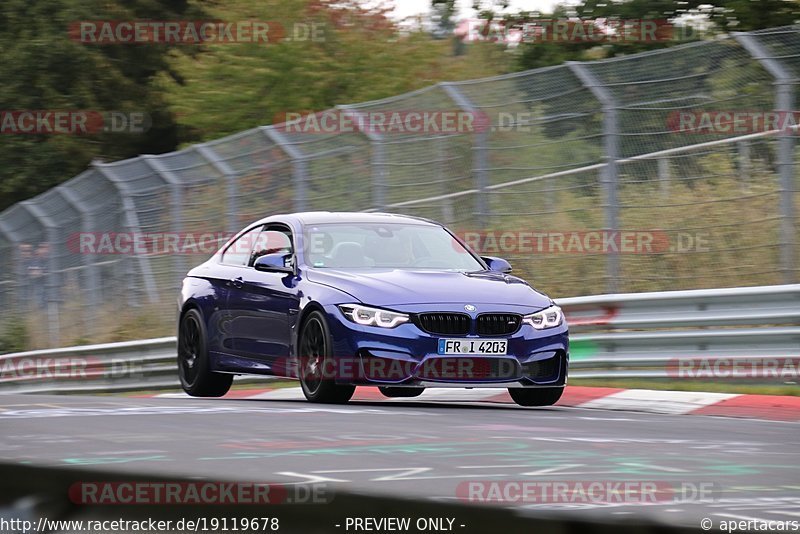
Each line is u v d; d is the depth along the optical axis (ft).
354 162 169.37
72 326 234.79
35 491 30.19
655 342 125.29
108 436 59.41
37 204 244.83
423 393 128.88
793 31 133.18
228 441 57.62
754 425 76.69
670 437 64.28
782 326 118.73
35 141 437.17
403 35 344.08
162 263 205.87
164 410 81.10
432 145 160.97
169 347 180.24
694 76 139.13
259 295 108.47
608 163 143.43
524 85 153.38
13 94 434.71
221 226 189.98
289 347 103.24
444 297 95.91
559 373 98.89
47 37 438.40
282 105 341.82
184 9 478.59
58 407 83.46
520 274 154.92
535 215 151.84
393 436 61.72
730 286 134.62
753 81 133.49
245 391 148.36
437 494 37.17
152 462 47.32
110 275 220.84
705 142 138.00
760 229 133.69
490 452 53.52
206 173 193.36
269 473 43.78
